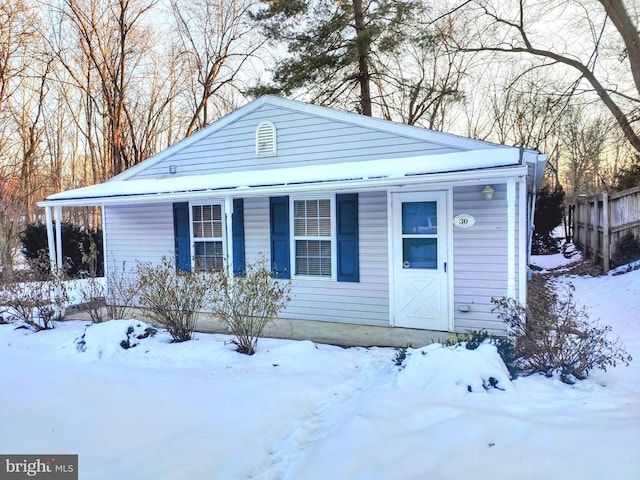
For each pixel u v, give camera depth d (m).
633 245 9.94
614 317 6.61
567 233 17.12
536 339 4.48
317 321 7.34
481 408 3.47
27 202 16.86
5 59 15.75
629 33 7.77
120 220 9.20
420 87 14.67
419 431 3.17
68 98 19.81
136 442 3.25
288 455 3.12
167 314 6.22
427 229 6.55
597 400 3.55
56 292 7.88
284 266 7.61
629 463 2.49
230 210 6.91
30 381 4.68
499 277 6.10
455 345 4.65
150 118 18.91
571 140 19.28
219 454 3.06
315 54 13.27
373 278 6.96
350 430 3.26
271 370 4.88
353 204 7.04
